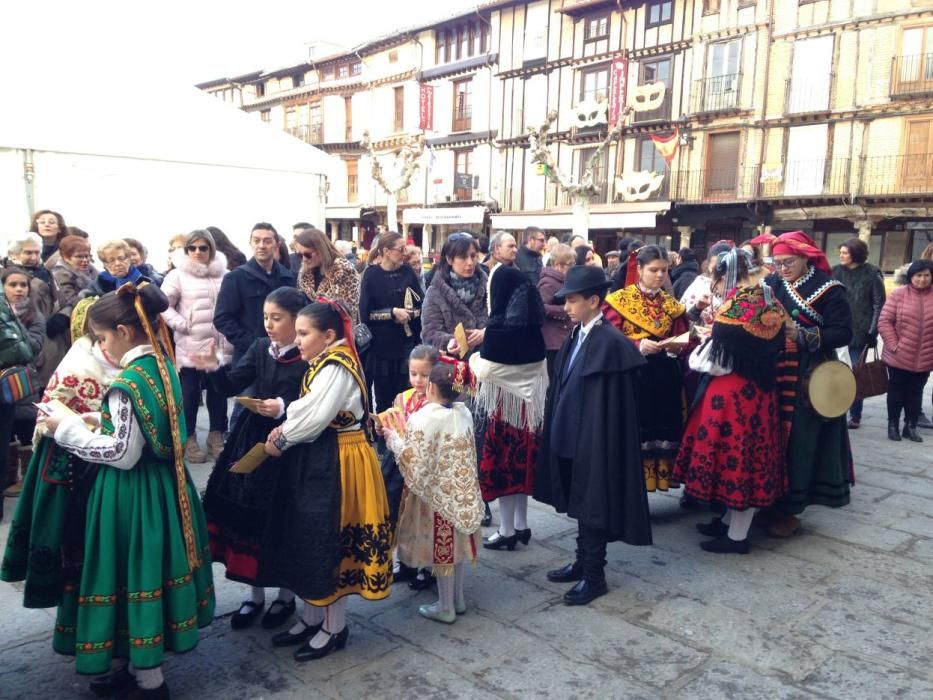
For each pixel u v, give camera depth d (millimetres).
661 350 3902
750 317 3555
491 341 3648
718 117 20406
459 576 3123
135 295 2350
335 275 4762
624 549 3920
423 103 27297
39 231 5574
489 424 3678
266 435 2812
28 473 2391
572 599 3248
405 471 2986
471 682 2635
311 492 2613
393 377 5129
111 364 2420
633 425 3209
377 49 29625
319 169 9008
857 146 18562
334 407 2533
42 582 2320
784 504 3910
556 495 3381
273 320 2779
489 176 25938
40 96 6941
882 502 4652
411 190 28344
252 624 3037
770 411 3668
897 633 3010
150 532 2291
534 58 24359
